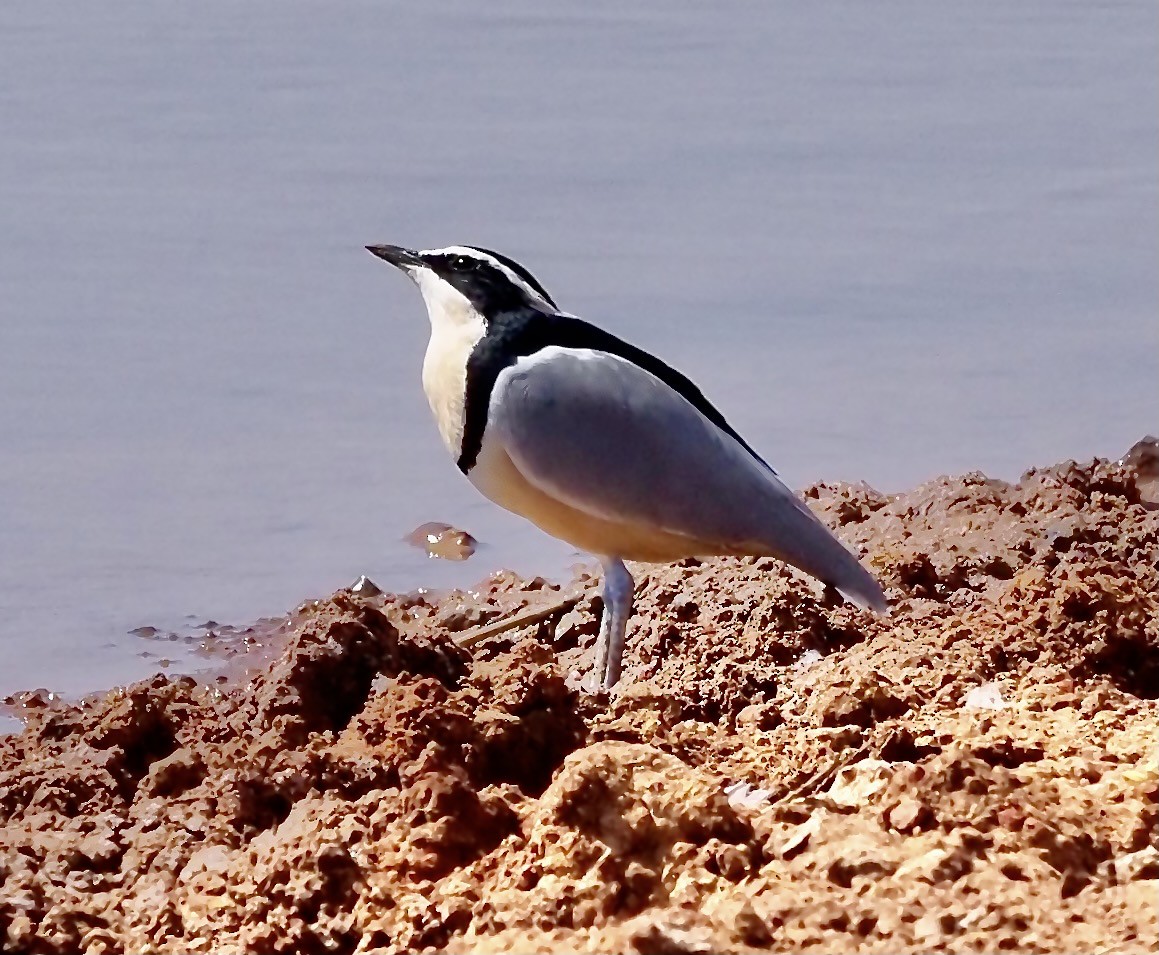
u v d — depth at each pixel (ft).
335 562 52.26
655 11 106.52
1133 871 27.45
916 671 36.65
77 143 81.46
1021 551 45.52
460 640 45.39
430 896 28.40
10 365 63.67
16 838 31.48
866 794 29.50
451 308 41.57
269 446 59.36
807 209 77.30
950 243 74.49
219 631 48.14
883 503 51.16
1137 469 53.47
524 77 93.35
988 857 27.45
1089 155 83.92
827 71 96.02
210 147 81.92
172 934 28.60
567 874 27.89
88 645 47.11
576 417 39.40
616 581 40.83
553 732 32.83
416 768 31.14
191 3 102.53
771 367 64.90
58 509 54.54
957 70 96.22
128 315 66.39
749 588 41.88
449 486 57.00
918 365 65.00
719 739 34.01
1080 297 69.26
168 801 32.40
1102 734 32.55
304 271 70.74
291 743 34.17
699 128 86.74
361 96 89.10
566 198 77.87
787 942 25.64
